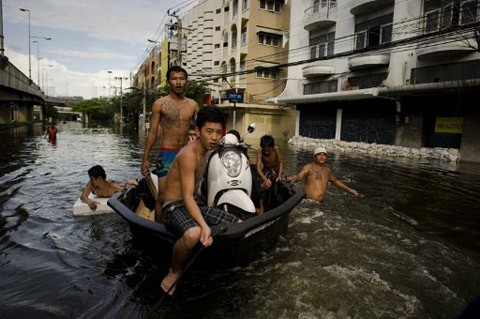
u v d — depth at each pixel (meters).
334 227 4.80
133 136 26.94
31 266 3.52
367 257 3.82
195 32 46.00
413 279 3.33
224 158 3.98
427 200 6.72
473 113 15.24
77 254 3.84
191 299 2.94
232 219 3.42
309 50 25.50
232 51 35.09
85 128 42.66
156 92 44.66
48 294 2.99
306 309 2.79
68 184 7.39
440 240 4.48
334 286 3.15
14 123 42.50
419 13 16.94
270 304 2.86
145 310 2.78
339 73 22.73
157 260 3.67
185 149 3.10
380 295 3.02
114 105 73.44
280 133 32.94
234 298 2.95
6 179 7.88
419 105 17.59
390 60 18.47
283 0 32.62
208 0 41.28
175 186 3.18
